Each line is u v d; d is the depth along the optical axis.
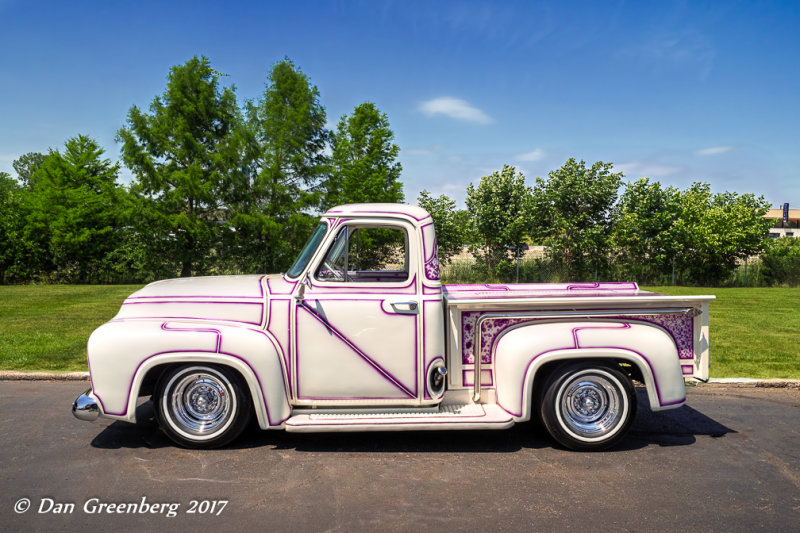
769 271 25.33
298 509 3.29
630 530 3.08
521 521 3.17
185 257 23.58
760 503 3.43
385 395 4.30
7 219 24.17
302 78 23.84
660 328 4.47
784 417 5.24
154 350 4.05
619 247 24.61
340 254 4.34
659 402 4.24
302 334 4.25
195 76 23.70
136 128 22.64
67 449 4.25
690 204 26.22
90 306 13.41
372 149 24.00
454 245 24.12
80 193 25.41
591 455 4.25
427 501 3.42
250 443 4.41
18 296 16.14
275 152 23.61
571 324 4.39
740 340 9.16
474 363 4.47
